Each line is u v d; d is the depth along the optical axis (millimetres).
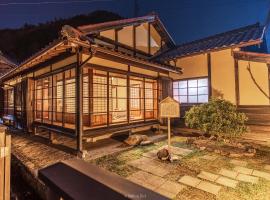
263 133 7988
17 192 5078
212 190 4105
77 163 1834
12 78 13352
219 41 10727
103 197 1243
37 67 9672
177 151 6879
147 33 12422
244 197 3826
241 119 6938
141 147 7430
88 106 8188
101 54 7289
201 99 10109
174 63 11156
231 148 6863
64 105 7762
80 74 6566
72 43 5727
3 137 3361
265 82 8039
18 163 6031
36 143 7996
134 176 4801
